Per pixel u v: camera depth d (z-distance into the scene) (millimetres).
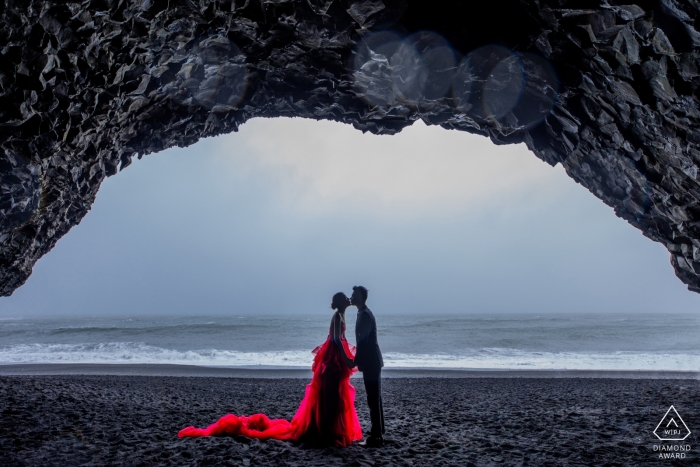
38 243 10031
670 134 7848
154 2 7199
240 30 8398
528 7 7105
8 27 6227
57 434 6316
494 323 63344
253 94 10430
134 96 9164
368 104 10805
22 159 7781
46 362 22078
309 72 9672
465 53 8664
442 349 30656
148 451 5324
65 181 9219
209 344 33938
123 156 10836
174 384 13328
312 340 37000
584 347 31906
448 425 7430
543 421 7754
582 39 7184
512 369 19625
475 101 10258
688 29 5973
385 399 10648
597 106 8594
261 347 32031
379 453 5410
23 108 7172
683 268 10672
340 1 7586
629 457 5348
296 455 5191
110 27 7230
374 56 8906
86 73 7715
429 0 7547
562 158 10750
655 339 37562
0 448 5457
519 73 8883
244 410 8750
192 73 9375
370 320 6012
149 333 42656
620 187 10078
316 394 5922
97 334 41906
